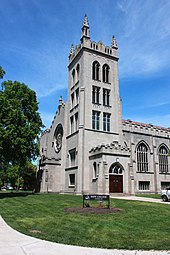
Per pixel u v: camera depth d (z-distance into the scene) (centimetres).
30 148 3522
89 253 770
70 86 4941
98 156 3544
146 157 4912
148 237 979
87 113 4141
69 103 4850
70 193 4097
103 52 4688
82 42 4572
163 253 778
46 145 5781
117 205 2083
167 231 1092
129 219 1392
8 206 2103
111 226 1188
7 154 3250
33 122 3647
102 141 4138
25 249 809
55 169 4578
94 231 1074
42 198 2898
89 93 4281
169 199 2481
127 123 4828
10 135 3062
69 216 1493
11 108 3272
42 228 1133
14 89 3656
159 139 5188
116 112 4481
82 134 3991
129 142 4722
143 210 1758
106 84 4550
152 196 3462
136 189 4528
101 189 3294
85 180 3759
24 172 6856
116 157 3500
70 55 5169
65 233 1030
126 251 795
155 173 4850
